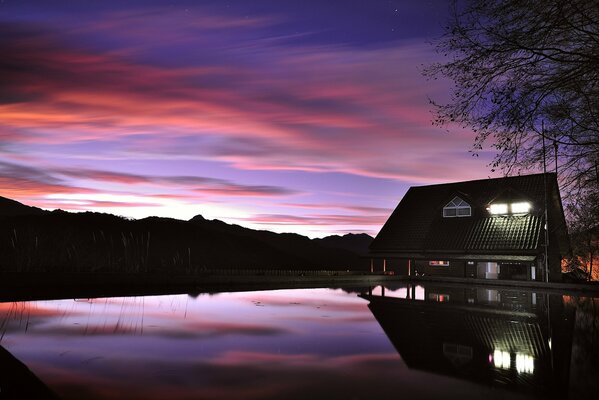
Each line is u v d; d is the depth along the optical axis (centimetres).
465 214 3762
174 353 1045
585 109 784
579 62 694
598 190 880
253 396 772
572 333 1348
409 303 2048
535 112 752
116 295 2109
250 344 1149
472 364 987
